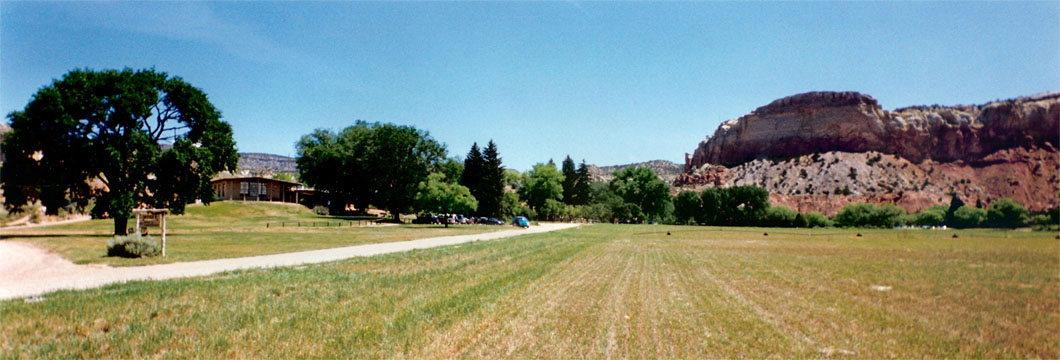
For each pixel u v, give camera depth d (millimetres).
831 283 14703
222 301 10812
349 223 66125
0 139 33312
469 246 29703
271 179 88625
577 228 69062
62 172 34906
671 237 46000
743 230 65250
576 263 20656
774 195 112188
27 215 51844
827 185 111188
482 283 14281
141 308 9977
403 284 13812
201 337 8125
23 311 9531
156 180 37750
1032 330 8672
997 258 16562
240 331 8523
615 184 124688
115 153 33406
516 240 36844
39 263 18125
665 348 7789
